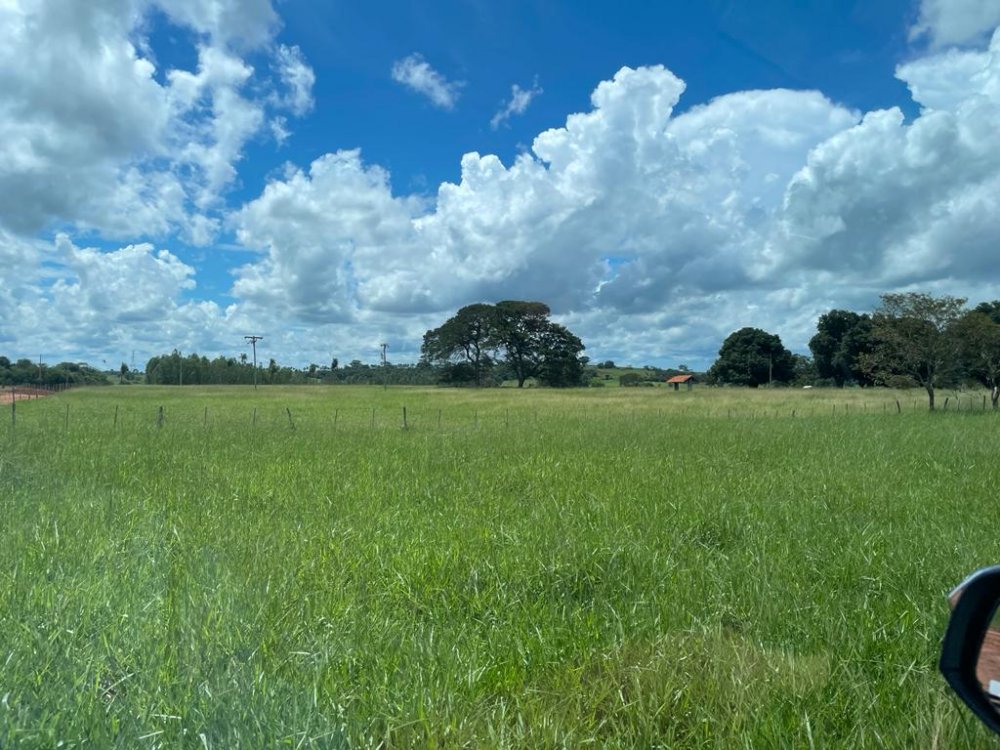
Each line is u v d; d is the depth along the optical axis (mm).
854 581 6238
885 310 37094
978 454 15609
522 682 4414
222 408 47031
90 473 12727
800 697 4043
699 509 9172
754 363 98625
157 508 9500
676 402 53312
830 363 91250
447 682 4250
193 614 5188
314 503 10031
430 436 21344
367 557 7090
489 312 106188
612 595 6016
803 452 16297
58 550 7004
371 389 89625
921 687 4070
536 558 6824
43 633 4820
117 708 3900
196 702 3943
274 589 5832
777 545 7535
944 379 37688
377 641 4883
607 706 4133
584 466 13812
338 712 3910
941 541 7387
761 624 5164
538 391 79938
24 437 19531
